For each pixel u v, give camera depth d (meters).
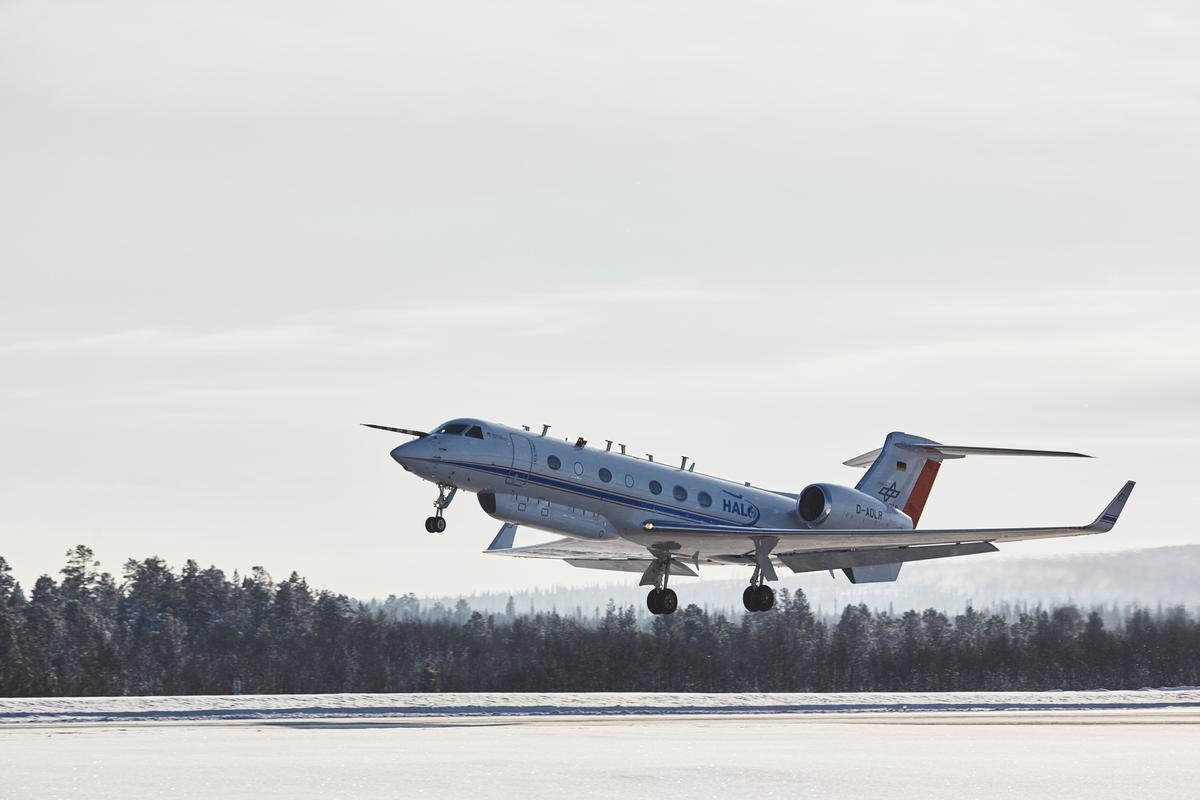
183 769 69.88
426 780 65.75
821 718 123.88
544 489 138.12
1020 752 84.38
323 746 84.62
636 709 134.38
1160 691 178.62
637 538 147.38
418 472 131.75
